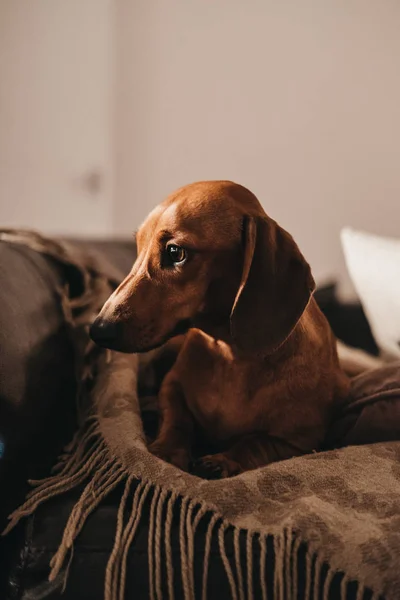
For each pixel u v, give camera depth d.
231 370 1.02
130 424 0.93
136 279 0.96
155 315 0.95
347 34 2.48
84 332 1.15
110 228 2.76
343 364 1.48
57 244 1.33
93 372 1.13
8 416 0.85
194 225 0.95
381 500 0.78
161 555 0.74
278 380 1.01
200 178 2.67
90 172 2.73
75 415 1.13
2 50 2.66
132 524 0.74
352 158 2.55
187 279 0.95
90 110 2.69
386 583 0.69
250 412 1.02
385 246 1.80
